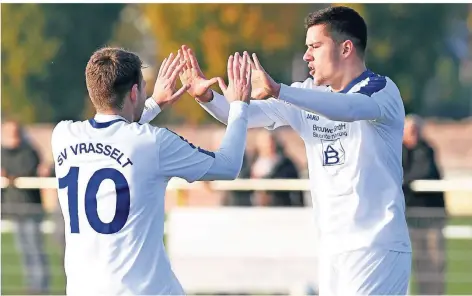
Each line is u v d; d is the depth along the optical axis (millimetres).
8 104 63656
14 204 20312
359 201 9945
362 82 9953
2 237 20297
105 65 8992
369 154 9898
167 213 19000
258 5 54969
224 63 53812
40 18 64625
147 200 8906
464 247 19859
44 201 21406
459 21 77625
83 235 8930
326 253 10172
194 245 18484
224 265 18453
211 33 54219
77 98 65500
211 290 18469
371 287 9938
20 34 64062
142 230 8883
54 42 65188
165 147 8938
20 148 21969
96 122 9047
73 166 9016
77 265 8953
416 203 18719
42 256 20250
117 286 8828
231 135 9289
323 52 10008
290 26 56469
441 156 64438
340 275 10102
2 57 63719
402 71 68500
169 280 9008
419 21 68125
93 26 67500
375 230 9922
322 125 10094
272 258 18359
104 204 8859
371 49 65500
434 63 70500
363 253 9930
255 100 10531
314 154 10195
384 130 9898
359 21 10016
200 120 57344
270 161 21000
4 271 20203
